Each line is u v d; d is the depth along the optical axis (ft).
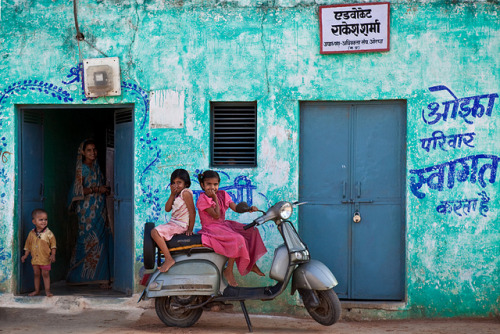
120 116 25.80
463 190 22.86
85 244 27.71
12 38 24.63
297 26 23.54
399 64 23.17
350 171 23.85
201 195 20.74
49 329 20.98
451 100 22.98
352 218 23.85
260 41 23.68
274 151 23.53
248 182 23.56
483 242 22.76
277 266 20.06
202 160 23.82
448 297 22.89
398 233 23.65
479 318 22.72
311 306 20.24
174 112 23.95
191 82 23.93
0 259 24.31
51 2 24.54
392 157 23.68
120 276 25.85
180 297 20.77
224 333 20.38
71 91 24.47
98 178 28.32
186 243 20.58
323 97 23.44
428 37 23.07
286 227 20.34
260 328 21.26
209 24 23.89
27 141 25.43
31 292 25.44
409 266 23.04
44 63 24.54
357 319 23.12
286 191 23.41
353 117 23.86
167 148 23.95
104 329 20.97
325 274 19.92
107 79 24.02
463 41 22.94
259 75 23.67
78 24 24.40
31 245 24.53
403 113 23.58
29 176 25.53
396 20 23.18
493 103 22.81
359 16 23.09
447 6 23.00
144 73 24.12
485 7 22.89
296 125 23.48
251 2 23.76
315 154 24.00
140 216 23.99
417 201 23.06
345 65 23.39
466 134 22.90
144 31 24.14
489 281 22.72
